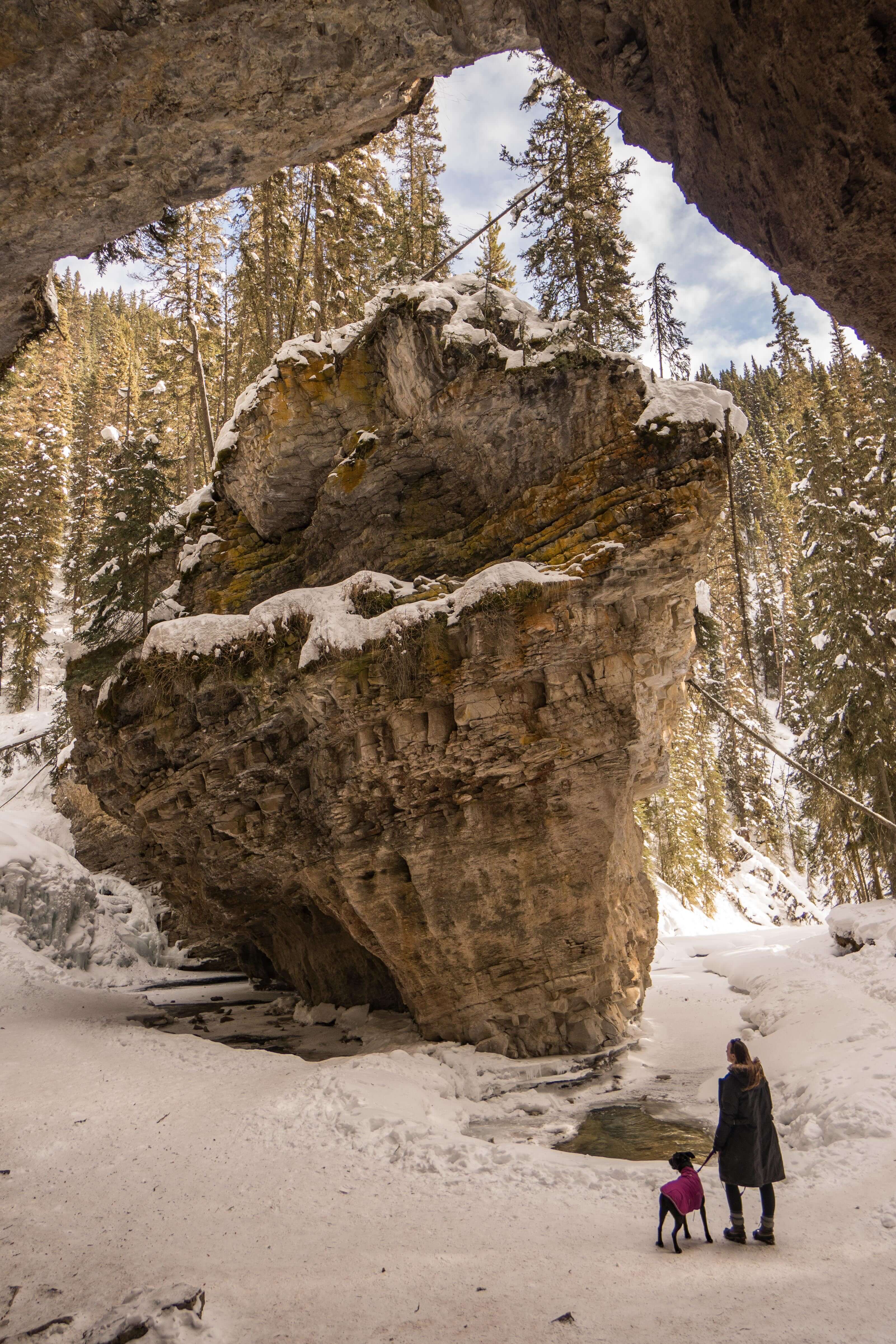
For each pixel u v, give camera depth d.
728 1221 7.24
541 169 16.09
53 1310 6.30
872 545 25.59
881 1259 6.12
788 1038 13.73
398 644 14.07
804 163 4.05
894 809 24.98
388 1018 18.52
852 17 3.22
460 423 14.66
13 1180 9.33
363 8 5.20
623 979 17.06
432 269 10.35
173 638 16.67
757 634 63.12
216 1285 6.56
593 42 4.85
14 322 7.60
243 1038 18.66
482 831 15.12
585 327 14.40
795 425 55.25
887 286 4.47
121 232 6.64
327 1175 8.95
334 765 15.67
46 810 34.25
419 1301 6.08
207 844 19.28
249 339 29.28
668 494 12.91
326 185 24.61
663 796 40.97
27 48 4.79
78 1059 14.67
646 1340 5.28
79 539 44.38
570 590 13.29
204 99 5.53
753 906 45.00
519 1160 9.01
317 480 17.22
